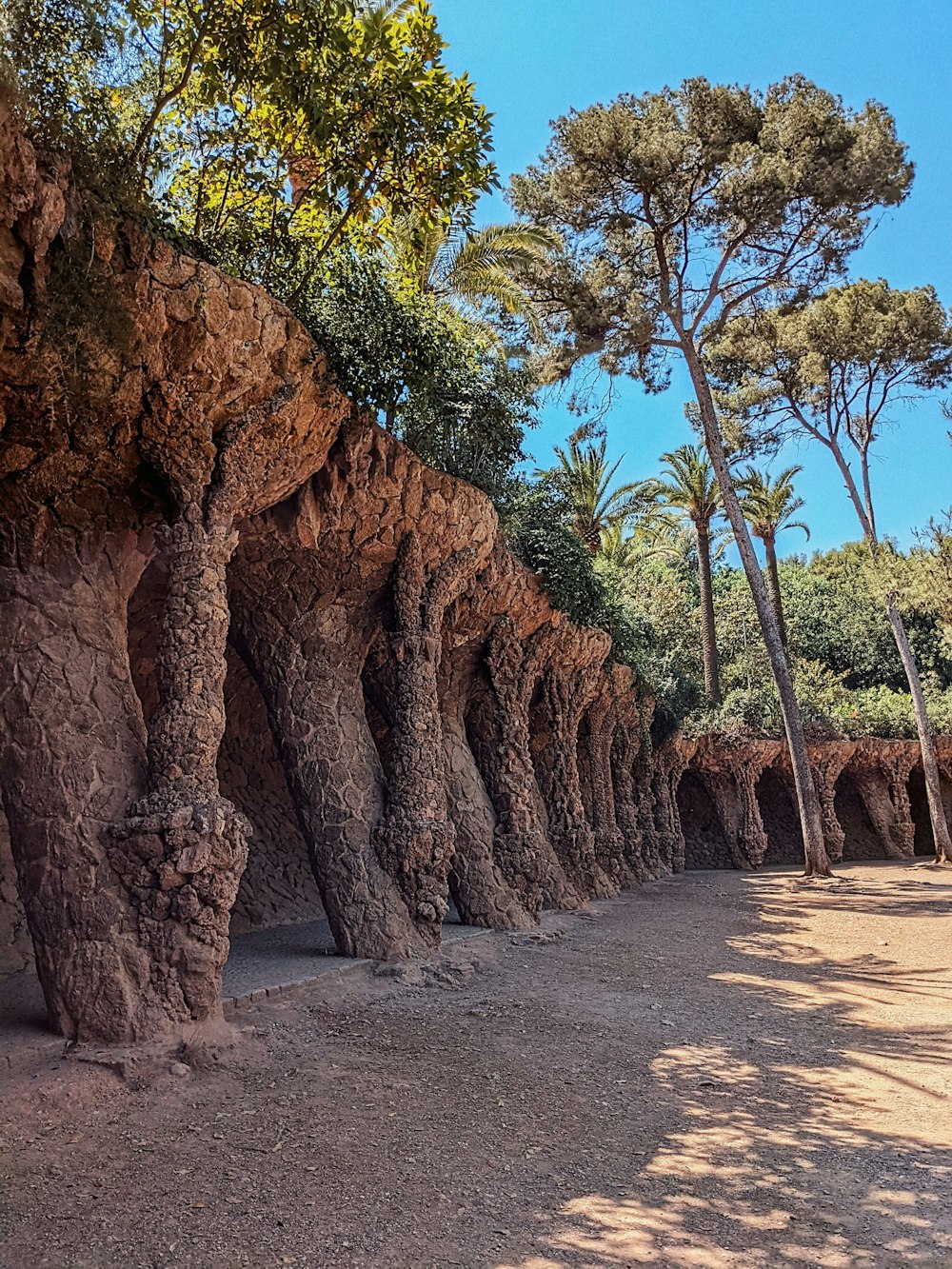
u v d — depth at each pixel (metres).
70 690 7.38
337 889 11.20
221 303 7.71
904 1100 7.28
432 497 11.96
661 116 21.78
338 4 7.97
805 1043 9.13
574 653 19.69
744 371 31.83
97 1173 5.16
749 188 21.66
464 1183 5.30
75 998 6.87
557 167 22.59
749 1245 4.63
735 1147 6.12
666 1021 9.82
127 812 7.28
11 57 5.84
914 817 42.75
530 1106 6.80
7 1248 4.25
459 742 15.84
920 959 14.44
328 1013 9.00
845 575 55.69
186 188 9.45
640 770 28.72
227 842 7.46
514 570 15.96
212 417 8.26
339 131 8.72
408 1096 6.82
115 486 7.90
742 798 35.16
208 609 7.93
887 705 41.91
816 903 21.88
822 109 21.86
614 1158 5.86
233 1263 4.22
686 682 32.62
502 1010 9.80
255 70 7.82
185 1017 7.18
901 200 22.14
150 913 7.16
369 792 11.67
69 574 7.68
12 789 7.14
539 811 17.72
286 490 9.99
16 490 7.28
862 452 32.56
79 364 6.71
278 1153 5.57
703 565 38.81
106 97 6.73
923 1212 5.10
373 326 10.27
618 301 23.45
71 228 6.31
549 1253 4.47
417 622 12.39
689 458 38.47
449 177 9.19
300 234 10.48
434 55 8.88
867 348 29.97
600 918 17.95
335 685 11.90
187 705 7.64
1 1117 5.69
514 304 19.95
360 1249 4.43
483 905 14.77
